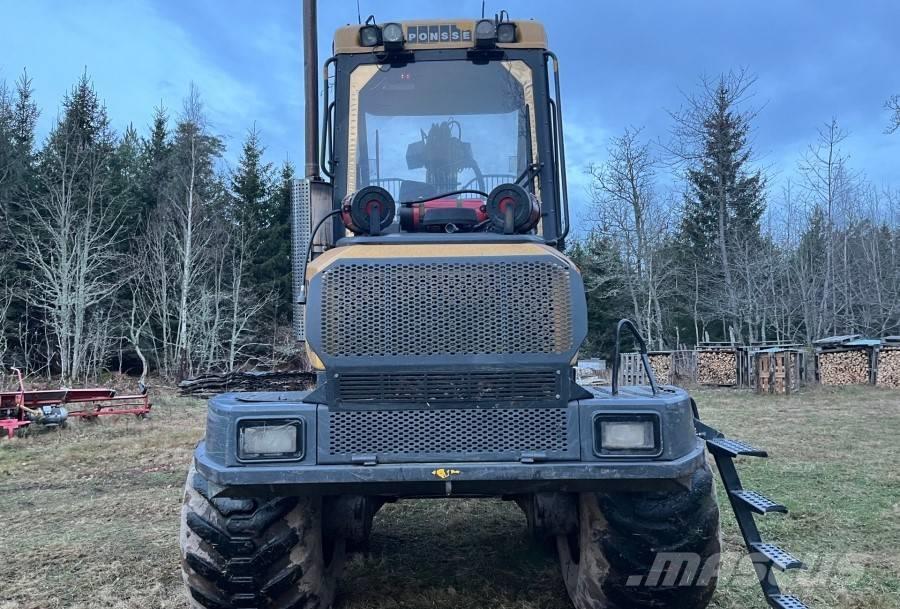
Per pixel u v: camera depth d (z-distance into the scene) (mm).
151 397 18516
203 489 3449
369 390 3074
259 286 39562
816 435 11117
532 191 4375
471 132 4492
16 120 39875
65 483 8477
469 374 3084
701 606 3531
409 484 3047
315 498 3668
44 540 5902
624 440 3039
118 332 34188
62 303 30078
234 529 3355
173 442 11430
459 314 3115
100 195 34156
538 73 4555
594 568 3527
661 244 36656
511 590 4500
